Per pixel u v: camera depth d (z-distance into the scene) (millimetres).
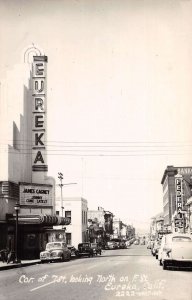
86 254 41969
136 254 49000
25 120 39312
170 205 76000
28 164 39812
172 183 75875
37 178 39812
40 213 38625
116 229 136750
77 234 65125
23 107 38469
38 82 39406
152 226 94812
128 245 108125
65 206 66000
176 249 21953
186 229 65375
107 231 106938
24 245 36375
